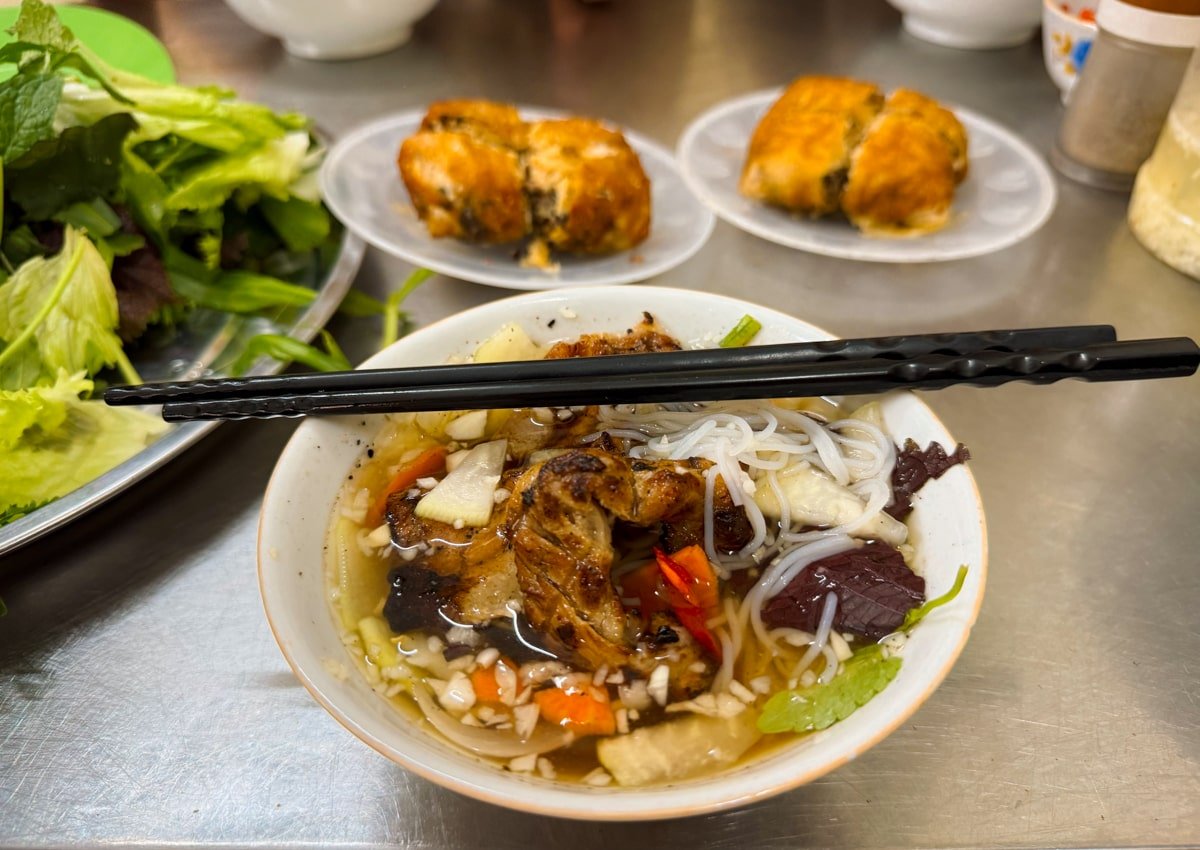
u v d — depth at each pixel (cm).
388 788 27
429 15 60
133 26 50
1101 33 44
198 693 28
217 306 38
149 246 38
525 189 40
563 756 25
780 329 30
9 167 37
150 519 32
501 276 39
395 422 30
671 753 25
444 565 28
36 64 38
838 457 29
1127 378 26
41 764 27
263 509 26
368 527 29
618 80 55
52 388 32
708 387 27
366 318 39
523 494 26
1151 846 26
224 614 30
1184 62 42
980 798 26
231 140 41
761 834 26
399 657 27
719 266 42
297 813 26
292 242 41
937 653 24
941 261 43
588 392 28
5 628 29
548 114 47
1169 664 29
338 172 43
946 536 26
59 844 26
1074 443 35
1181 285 41
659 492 27
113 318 36
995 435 35
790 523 29
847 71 55
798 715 25
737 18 61
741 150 47
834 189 42
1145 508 33
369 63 56
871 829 26
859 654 26
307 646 24
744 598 28
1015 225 42
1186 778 27
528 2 62
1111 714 28
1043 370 26
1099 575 31
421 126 41
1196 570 31
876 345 28
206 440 34
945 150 42
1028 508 33
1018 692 28
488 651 27
